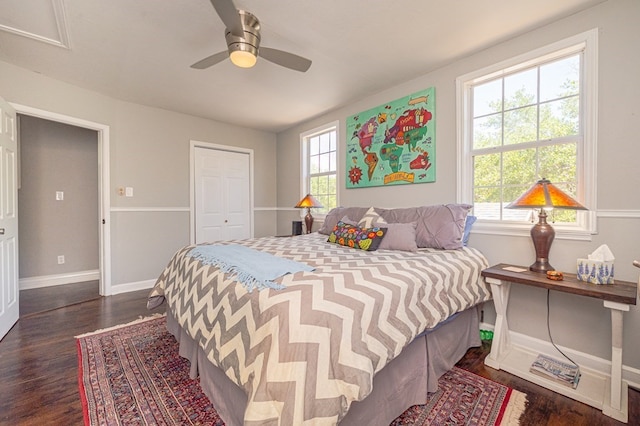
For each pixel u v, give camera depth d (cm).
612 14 182
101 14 193
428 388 164
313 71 277
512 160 236
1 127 234
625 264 178
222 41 226
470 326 214
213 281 154
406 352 151
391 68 271
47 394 162
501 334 200
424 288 156
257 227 489
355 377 103
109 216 342
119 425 139
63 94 297
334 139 402
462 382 177
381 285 137
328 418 96
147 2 183
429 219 243
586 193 193
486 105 250
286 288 123
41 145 375
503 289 198
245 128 472
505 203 240
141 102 359
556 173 213
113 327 251
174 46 233
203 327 147
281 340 102
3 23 202
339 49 239
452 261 197
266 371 99
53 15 194
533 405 157
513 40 225
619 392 148
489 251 240
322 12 192
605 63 185
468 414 149
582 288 159
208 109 385
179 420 142
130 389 166
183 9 189
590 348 191
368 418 126
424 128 283
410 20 202
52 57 250
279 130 492
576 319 197
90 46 233
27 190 367
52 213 385
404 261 183
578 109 203
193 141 415
